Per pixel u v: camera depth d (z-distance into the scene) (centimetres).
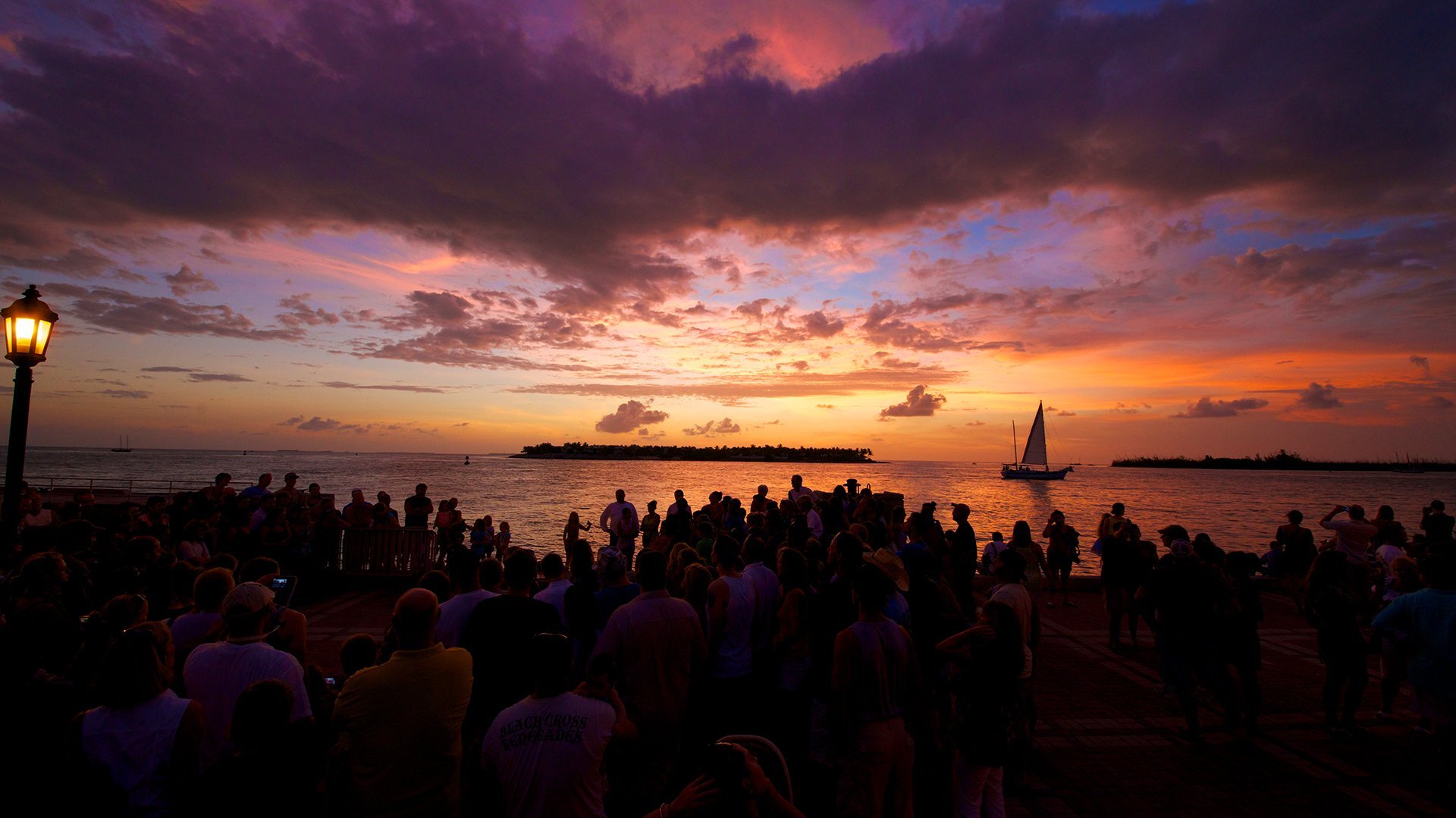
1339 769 548
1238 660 614
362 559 1212
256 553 1050
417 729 291
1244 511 6281
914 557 627
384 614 1023
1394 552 927
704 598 523
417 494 1320
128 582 485
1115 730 626
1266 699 722
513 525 3500
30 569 448
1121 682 772
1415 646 509
